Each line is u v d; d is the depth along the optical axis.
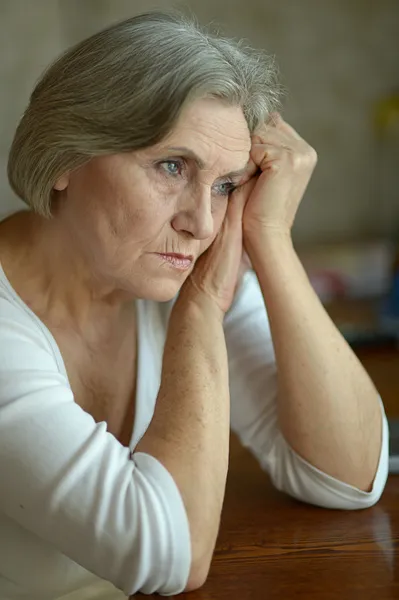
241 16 3.91
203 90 1.25
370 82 4.07
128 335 1.57
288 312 1.58
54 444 1.25
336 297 3.83
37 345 1.37
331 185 4.11
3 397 1.27
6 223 1.52
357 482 1.59
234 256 1.54
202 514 1.28
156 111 1.25
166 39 1.27
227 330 1.70
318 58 4.00
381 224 4.17
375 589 1.28
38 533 1.28
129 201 1.30
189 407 1.35
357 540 1.46
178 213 1.33
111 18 3.87
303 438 1.58
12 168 1.40
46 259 1.46
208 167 1.31
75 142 1.29
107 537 1.23
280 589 1.29
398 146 4.11
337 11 3.98
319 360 1.58
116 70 1.27
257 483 1.76
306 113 4.04
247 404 1.68
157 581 1.26
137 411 1.56
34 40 3.84
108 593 1.48
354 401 1.59
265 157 1.58
